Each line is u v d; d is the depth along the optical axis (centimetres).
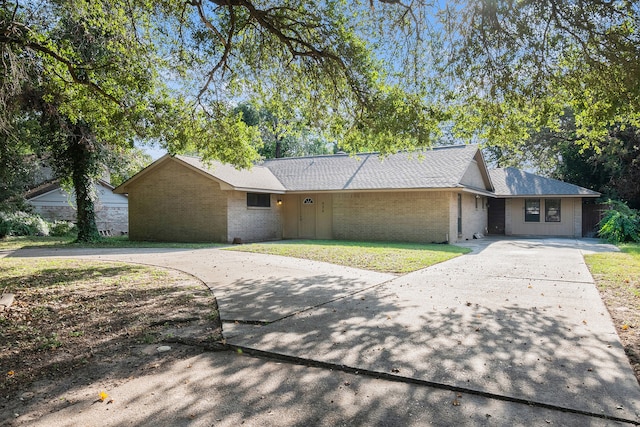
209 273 888
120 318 538
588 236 2127
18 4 718
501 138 806
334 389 323
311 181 1934
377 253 1196
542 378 330
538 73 636
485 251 1301
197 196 1753
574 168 2434
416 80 802
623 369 345
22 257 1214
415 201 1673
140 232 1903
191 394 319
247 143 1084
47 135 1552
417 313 534
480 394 308
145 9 765
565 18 567
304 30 818
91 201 1788
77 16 768
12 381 347
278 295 659
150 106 927
